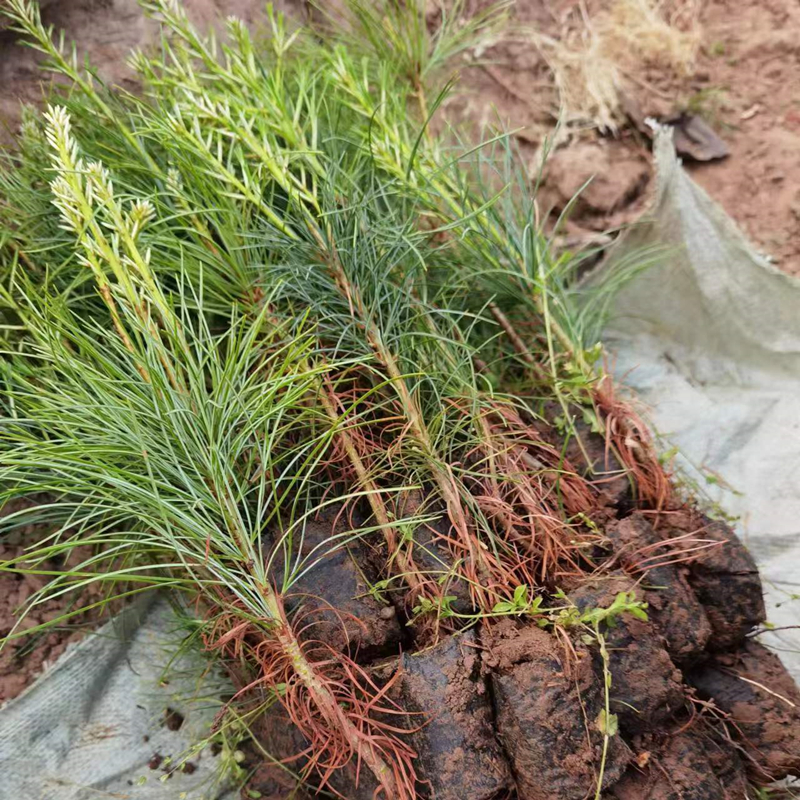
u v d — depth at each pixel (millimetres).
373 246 713
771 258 950
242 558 597
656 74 1037
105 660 747
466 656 602
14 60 840
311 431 699
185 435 590
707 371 932
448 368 730
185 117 691
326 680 598
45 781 699
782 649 721
